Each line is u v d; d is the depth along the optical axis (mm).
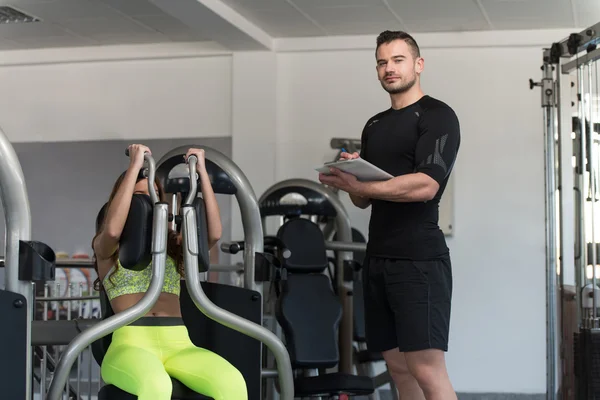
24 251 2465
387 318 3057
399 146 3006
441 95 6402
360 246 4309
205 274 3898
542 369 6172
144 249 2578
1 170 2461
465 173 6344
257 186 6566
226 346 3193
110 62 7016
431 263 2934
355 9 5816
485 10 5793
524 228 6254
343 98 6578
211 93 6801
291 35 6531
